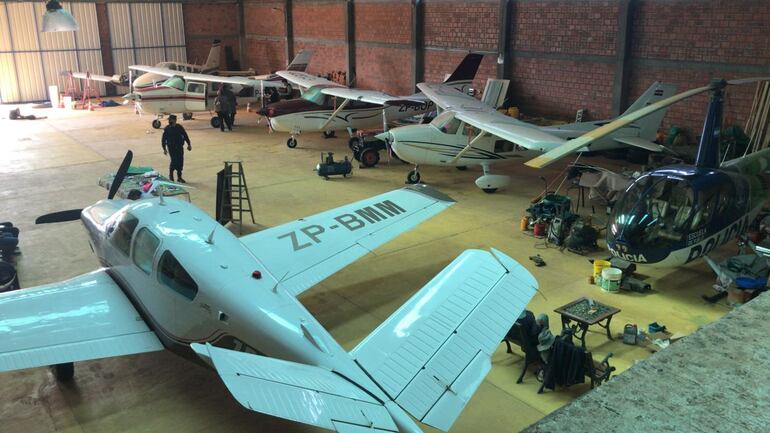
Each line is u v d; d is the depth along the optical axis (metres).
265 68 31.80
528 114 19.97
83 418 6.13
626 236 8.60
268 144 19.22
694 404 1.71
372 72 25.39
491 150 14.05
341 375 4.19
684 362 1.92
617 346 7.33
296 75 21.42
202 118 24.14
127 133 21.00
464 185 14.51
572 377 6.34
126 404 6.35
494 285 5.01
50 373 6.93
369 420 3.68
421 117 19.59
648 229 8.50
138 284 6.50
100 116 24.72
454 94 16.52
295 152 18.08
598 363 6.70
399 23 23.48
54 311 6.24
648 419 1.65
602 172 12.30
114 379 6.81
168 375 6.88
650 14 16.38
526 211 11.90
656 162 15.04
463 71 18.70
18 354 5.45
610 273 8.73
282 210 12.59
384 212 8.74
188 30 31.70
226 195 11.43
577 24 17.89
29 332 5.80
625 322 7.93
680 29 15.80
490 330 4.55
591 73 17.86
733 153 14.16
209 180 14.81
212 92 22.36
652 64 16.59
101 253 7.46
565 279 9.27
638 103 14.02
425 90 16.66
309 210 12.59
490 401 6.29
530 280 5.10
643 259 8.55
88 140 19.73
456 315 4.68
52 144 19.16
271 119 18.03
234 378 3.51
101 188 14.21
